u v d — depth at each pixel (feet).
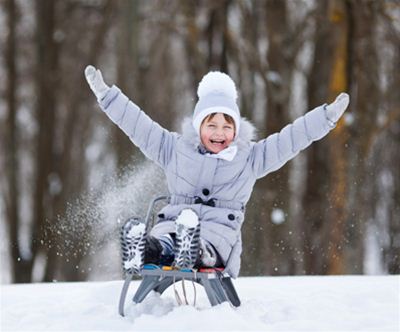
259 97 184.75
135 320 40.57
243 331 38.50
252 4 172.45
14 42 200.54
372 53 158.71
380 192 190.60
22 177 221.87
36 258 197.36
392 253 189.67
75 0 197.88
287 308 47.06
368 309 48.83
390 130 189.16
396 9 156.87
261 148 48.21
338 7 156.66
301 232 155.02
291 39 170.91
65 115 207.00
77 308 49.67
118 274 158.71
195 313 40.16
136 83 178.91
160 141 48.42
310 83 166.71
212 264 44.47
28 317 45.91
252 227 150.30
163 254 43.83
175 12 179.01
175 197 47.65
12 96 202.59
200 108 47.42
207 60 178.19
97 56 196.03
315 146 157.69
